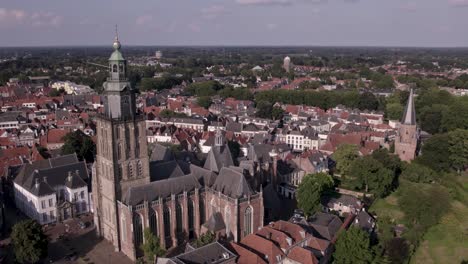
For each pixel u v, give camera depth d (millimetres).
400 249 117000
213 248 95500
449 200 142625
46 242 109750
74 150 178125
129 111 112875
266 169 157625
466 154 179750
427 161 177250
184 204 119750
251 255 95875
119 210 114625
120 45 109125
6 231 130625
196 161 158625
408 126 184125
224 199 117938
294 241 106562
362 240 102750
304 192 134500
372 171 154500
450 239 129625
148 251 105000
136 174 117438
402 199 139375
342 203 145250
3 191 158500
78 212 143625
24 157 175750
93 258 114062
